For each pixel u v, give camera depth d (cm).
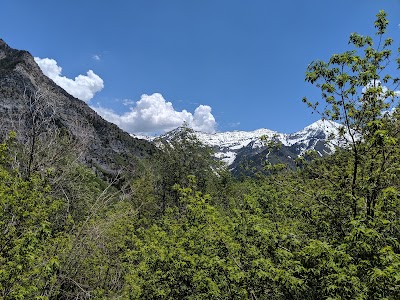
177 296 1439
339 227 1272
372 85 1298
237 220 1295
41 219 1548
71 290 2012
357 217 1040
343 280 830
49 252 1769
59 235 1959
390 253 798
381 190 1171
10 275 1145
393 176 1209
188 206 1531
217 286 1192
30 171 1923
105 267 2027
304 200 1439
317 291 982
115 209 2873
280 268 1047
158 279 1444
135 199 4025
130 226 2362
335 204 1318
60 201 1727
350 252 938
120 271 2027
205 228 1428
